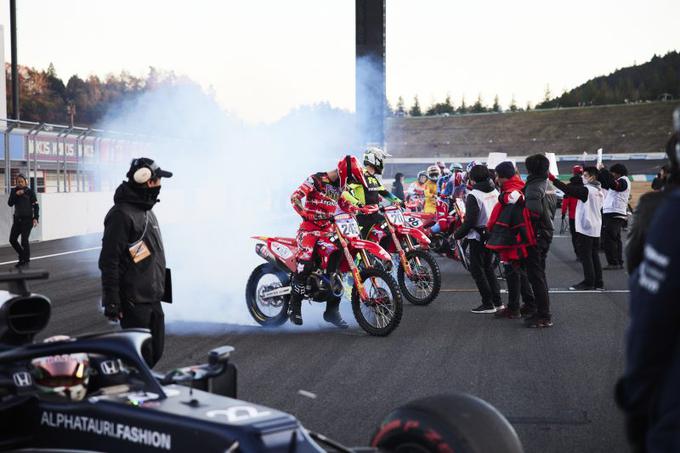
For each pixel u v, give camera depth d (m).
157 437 3.32
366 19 24.02
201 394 3.67
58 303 11.86
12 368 3.83
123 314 5.91
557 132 143.88
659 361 2.31
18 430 3.68
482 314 10.85
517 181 9.80
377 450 3.51
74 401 3.60
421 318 10.57
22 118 123.25
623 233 25.73
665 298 2.26
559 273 15.30
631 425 2.54
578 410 6.25
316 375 7.46
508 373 7.49
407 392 6.81
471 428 3.44
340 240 9.32
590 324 9.97
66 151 25.81
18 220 16.98
